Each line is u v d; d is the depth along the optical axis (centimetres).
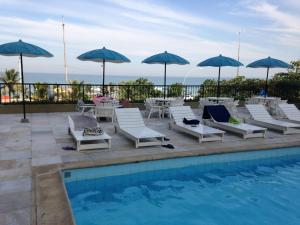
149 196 467
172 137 732
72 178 501
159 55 1052
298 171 597
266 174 577
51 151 572
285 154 699
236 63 1120
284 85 1507
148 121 965
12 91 1074
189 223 390
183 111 845
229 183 528
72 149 589
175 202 449
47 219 313
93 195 462
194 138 728
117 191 481
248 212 423
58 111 1091
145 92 1309
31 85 1096
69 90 1162
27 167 478
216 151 620
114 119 793
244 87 1530
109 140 602
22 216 321
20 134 708
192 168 598
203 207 435
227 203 450
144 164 556
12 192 381
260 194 484
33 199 362
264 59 1250
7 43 823
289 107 990
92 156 549
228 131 823
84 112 995
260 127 812
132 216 402
